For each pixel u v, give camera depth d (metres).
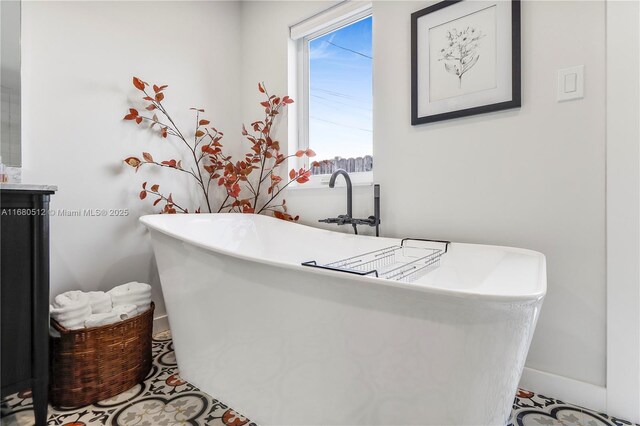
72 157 1.51
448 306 0.68
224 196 2.17
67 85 1.50
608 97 1.05
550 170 1.17
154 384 1.30
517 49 1.21
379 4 1.60
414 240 1.36
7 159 1.32
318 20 1.88
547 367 1.18
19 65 1.35
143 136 1.77
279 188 2.06
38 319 0.99
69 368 1.15
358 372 0.82
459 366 0.69
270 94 2.11
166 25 1.88
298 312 0.90
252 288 0.99
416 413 0.75
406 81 1.51
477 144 1.32
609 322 1.06
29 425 1.07
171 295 1.27
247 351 1.03
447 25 1.38
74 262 1.52
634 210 1.02
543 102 1.18
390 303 0.75
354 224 1.56
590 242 1.10
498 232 1.27
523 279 0.88
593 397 1.09
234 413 1.13
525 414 1.08
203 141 2.05
